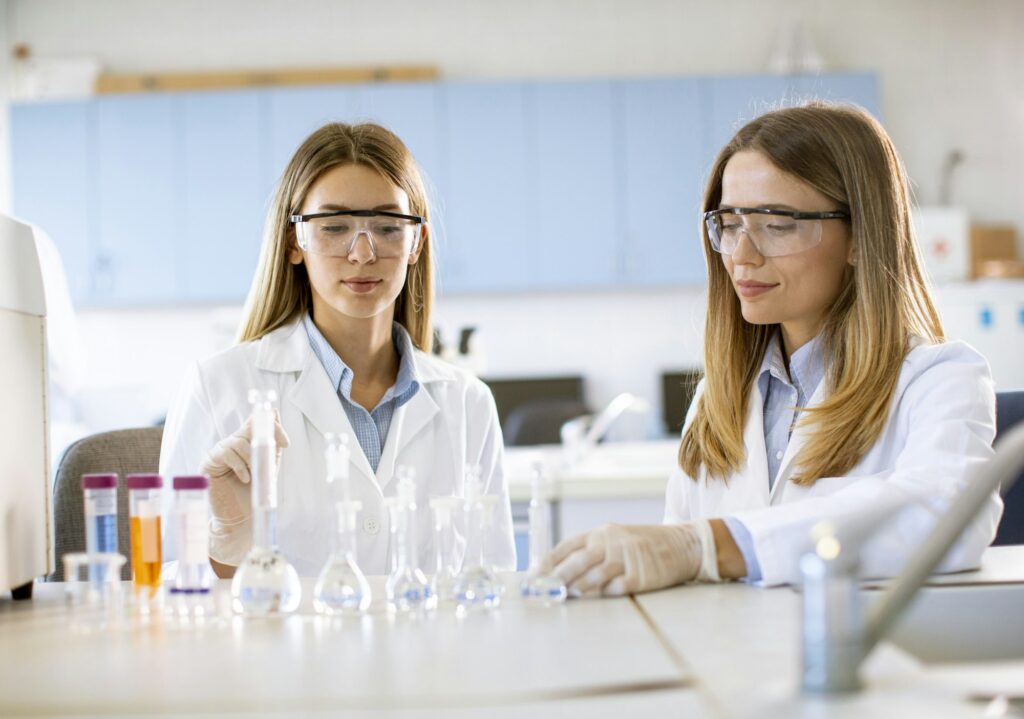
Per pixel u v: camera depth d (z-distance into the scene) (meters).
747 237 1.63
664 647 0.99
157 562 1.22
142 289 5.91
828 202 1.65
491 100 5.95
